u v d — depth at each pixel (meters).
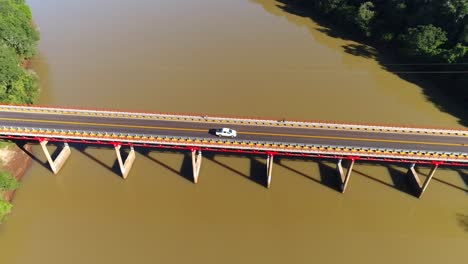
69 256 69.81
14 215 76.88
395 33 139.38
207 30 152.25
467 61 113.12
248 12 170.25
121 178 84.31
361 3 153.62
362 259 70.88
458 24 122.88
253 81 119.69
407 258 71.19
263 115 104.38
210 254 70.88
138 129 80.62
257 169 87.44
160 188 82.94
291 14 169.88
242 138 79.06
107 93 111.94
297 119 103.00
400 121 103.50
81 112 85.62
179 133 80.00
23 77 98.44
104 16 162.00
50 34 145.62
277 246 72.81
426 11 131.62
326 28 157.75
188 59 131.12
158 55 133.00
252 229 75.56
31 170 85.25
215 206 79.75
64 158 86.62
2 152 82.56
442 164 80.12
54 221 76.06
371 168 88.69
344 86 118.94
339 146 76.69
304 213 79.38
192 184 83.69
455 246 73.56
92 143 88.75
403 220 77.75
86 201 80.19
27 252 70.50
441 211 79.69
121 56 131.88
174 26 154.88
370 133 82.00
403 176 87.00
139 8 170.88
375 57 136.38
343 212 79.19
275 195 82.12
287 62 131.25
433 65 121.88
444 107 110.12
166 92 113.25
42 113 84.44
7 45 107.38
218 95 112.62
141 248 71.44
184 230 75.00
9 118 81.94
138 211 78.25
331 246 73.06
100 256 69.81
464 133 82.75
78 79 118.19
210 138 78.50
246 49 138.75
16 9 121.00
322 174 86.81
